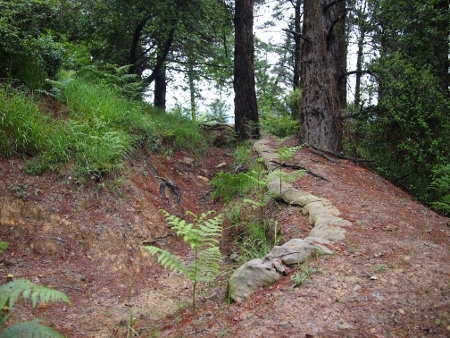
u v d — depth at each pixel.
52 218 5.06
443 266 3.46
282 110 16.12
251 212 6.01
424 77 8.82
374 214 5.11
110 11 11.46
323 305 2.97
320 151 8.45
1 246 3.85
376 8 11.80
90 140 6.20
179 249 5.70
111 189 5.80
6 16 7.03
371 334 2.60
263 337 2.71
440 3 10.23
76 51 9.80
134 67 12.98
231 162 9.99
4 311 3.57
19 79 6.99
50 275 4.43
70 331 3.56
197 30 13.30
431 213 5.64
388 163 9.07
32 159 5.62
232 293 3.52
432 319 2.71
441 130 8.46
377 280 3.25
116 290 4.46
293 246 3.89
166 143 8.98
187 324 3.33
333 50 9.40
